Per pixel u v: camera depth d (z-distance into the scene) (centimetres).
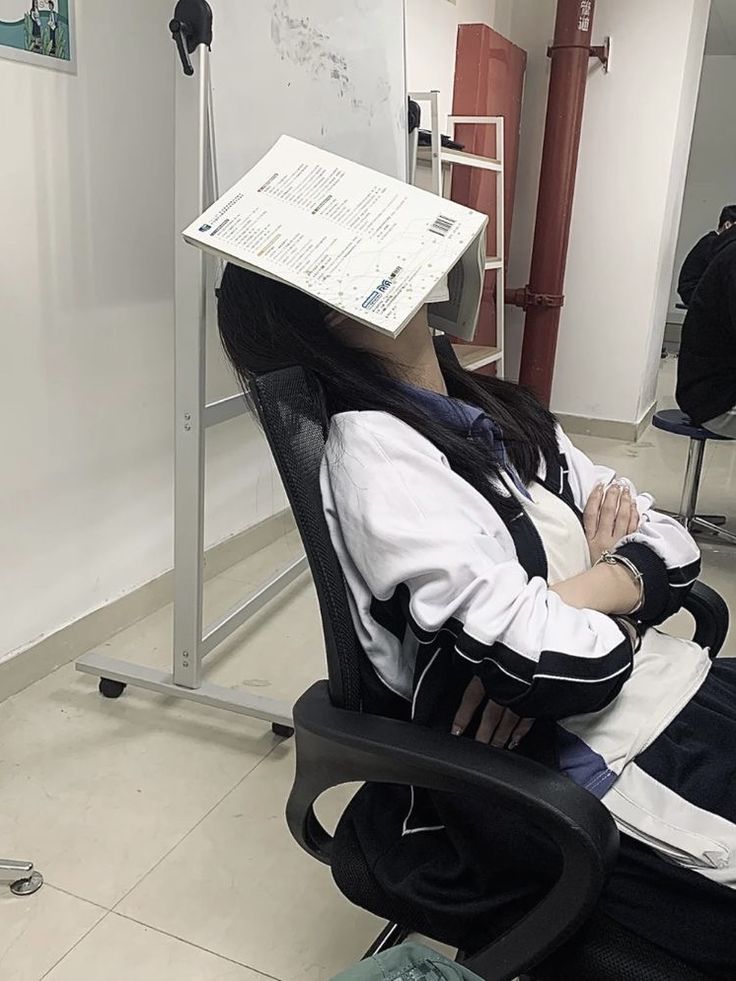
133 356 217
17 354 184
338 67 191
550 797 71
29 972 130
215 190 161
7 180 175
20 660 198
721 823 81
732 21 663
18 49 172
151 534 235
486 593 81
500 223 376
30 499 194
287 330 90
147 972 131
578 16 386
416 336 99
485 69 371
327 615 84
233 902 145
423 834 91
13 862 146
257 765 179
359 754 80
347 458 86
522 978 90
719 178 833
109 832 159
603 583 95
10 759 177
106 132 198
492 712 90
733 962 75
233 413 185
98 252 201
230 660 218
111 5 193
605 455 420
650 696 92
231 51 160
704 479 386
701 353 286
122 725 190
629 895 79
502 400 115
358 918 142
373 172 91
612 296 431
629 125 409
